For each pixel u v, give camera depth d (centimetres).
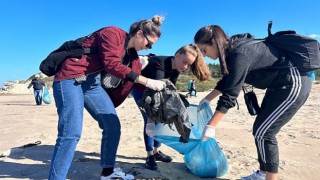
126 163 484
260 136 366
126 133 716
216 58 358
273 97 357
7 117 1107
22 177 427
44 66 357
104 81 397
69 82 355
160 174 439
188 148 435
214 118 350
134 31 380
